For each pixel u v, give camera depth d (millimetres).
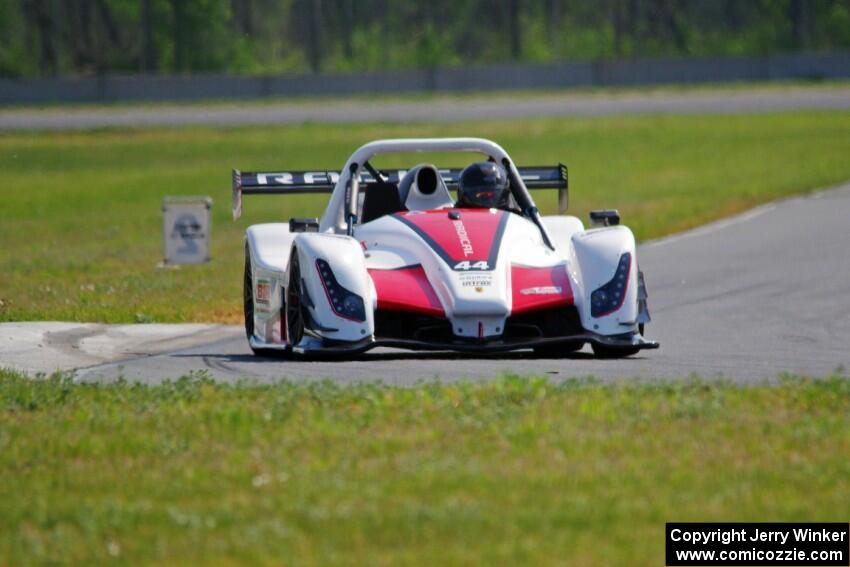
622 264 33688
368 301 32781
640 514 18156
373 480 20156
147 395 27516
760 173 113438
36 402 27203
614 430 22859
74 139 171750
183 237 73750
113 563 16734
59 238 90125
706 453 21219
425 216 36281
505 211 37312
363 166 41219
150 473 21141
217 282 62531
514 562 16297
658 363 33406
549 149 145125
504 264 33781
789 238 68625
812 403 24812
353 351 32375
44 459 22328
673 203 92312
